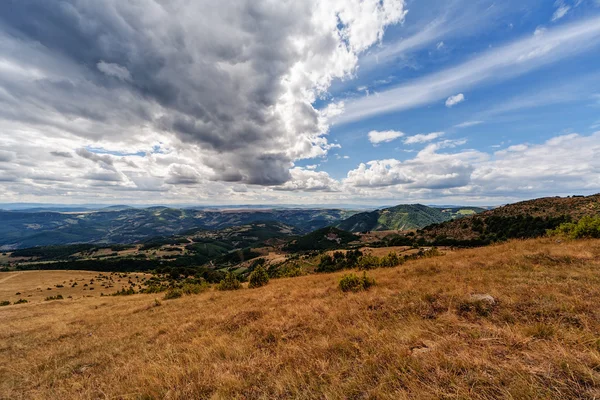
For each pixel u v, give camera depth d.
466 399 3.13
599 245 12.11
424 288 9.19
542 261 10.62
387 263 18.88
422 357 4.41
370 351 5.20
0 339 14.33
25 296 82.38
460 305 6.94
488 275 9.50
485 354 4.09
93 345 10.55
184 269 125.25
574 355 3.72
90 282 105.19
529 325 5.11
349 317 7.93
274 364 5.53
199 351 7.16
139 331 11.59
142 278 121.19
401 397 3.41
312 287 14.65
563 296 6.32
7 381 7.88
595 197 55.44
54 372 8.10
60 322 17.19
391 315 7.27
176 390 5.10
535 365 3.64
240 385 4.86
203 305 15.67
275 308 10.94
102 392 5.62
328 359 5.29
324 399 3.92
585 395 3.03
